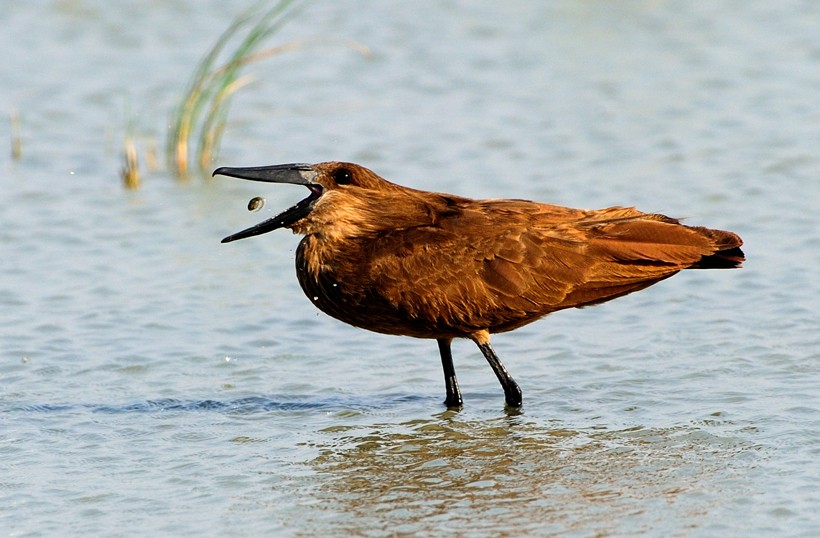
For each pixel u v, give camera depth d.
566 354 14.12
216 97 20.98
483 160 20.55
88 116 22.80
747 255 16.59
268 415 12.73
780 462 11.09
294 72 24.56
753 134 21.08
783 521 10.01
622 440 11.80
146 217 18.80
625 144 20.97
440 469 11.34
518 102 23.00
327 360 14.21
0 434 12.28
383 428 12.34
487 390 13.32
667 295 15.60
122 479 11.28
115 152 21.50
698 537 9.81
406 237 12.71
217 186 20.14
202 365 14.06
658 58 24.89
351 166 13.15
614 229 12.62
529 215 12.89
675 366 13.55
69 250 17.56
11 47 25.67
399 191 13.18
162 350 14.44
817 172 19.42
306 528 10.26
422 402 13.02
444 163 20.45
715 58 24.73
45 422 12.58
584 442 11.80
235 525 10.35
